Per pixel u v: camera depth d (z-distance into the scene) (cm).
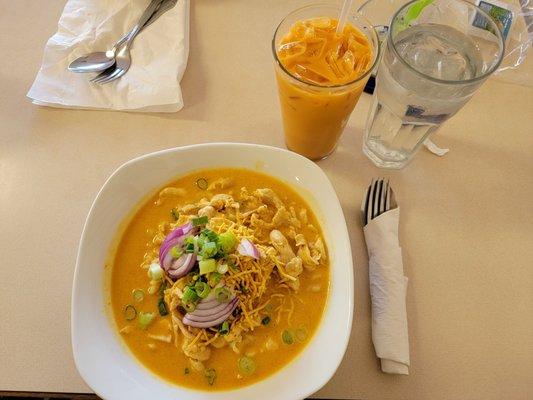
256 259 27
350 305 25
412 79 26
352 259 28
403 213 32
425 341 28
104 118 35
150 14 38
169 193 30
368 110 36
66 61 36
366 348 27
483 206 33
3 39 39
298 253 29
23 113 35
